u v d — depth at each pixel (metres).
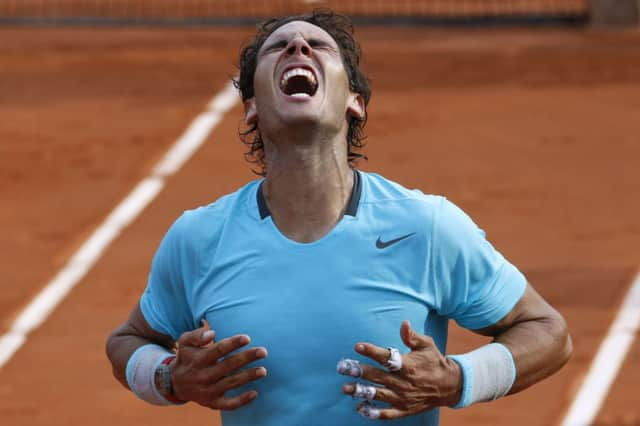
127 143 53.66
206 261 10.93
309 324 10.47
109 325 35.25
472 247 10.78
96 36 76.50
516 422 27.83
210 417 28.97
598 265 38.28
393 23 79.25
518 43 72.19
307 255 10.59
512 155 50.50
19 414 29.55
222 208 11.08
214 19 80.56
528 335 10.88
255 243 10.73
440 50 70.06
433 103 58.16
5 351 33.59
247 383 10.58
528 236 41.31
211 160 51.22
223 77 64.00
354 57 11.56
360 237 10.61
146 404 29.84
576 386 29.67
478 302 10.89
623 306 34.59
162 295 11.47
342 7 82.19
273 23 11.79
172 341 11.91
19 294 37.84
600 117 55.47
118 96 61.19
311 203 10.77
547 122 54.97
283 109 10.60
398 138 52.91
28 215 45.22
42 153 52.47
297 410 10.51
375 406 10.38
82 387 31.05
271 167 10.91
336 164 10.80
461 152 51.00
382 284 10.52
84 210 45.69
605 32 75.75
